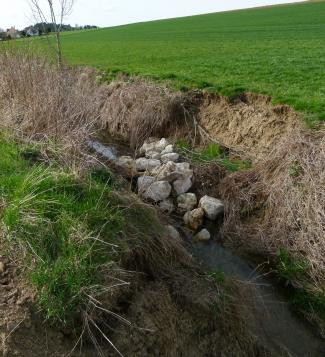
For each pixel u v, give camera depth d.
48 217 3.89
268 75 9.98
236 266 5.14
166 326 3.64
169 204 6.25
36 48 8.12
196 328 3.81
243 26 31.59
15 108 6.23
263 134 7.34
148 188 6.27
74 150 5.39
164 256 4.32
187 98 9.22
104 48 24.17
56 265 3.48
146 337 3.47
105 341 3.32
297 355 4.08
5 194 4.16
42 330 3.21
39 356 3.07
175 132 8.81
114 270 3.66
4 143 5.34
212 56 15.21
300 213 5.23
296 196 5.38
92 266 3.53
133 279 3.86
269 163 6.18
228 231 5.73
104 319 3.44
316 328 4.38
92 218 3.97
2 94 6.98
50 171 4.59
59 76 6.68
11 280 3.46
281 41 18.78
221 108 8.53
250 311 4.35
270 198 5.70
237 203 6.09
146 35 33.16
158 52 18.89
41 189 4.18
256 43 18.98
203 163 7.28
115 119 9.31
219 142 7.97
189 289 4.10
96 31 48.03
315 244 4.92
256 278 4.93
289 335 4.28
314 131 6.20
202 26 36.41
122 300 3.65
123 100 9.60
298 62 11.47
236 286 4.51
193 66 12.86
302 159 5.71
